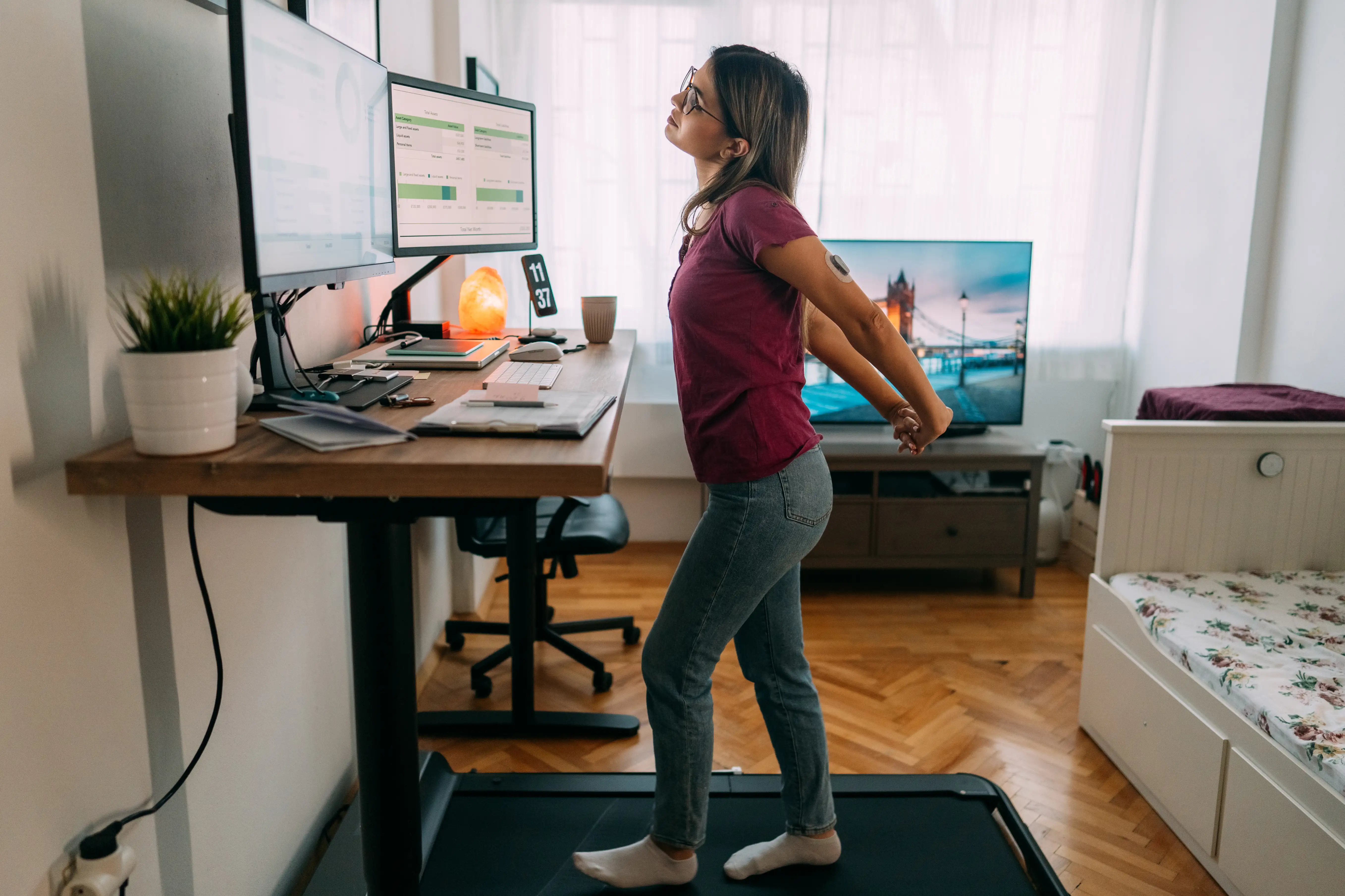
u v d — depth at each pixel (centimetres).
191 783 137
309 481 102
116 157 117
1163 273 377
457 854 179
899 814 195
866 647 306
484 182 229
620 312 379
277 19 122
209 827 142
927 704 265
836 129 371
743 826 189
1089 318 389
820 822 172
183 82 134
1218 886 187
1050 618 335
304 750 185
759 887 169
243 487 102
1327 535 241
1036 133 375
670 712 154
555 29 361
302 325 176
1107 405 407
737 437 141
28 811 99
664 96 365
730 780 206
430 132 202
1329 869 154
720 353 141
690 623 149
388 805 135
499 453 107
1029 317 387
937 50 368
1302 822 161
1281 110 318
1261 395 276
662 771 158
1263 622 209
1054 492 403
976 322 366
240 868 154
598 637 311
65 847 106
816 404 373
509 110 238
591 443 113
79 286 109
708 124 142
